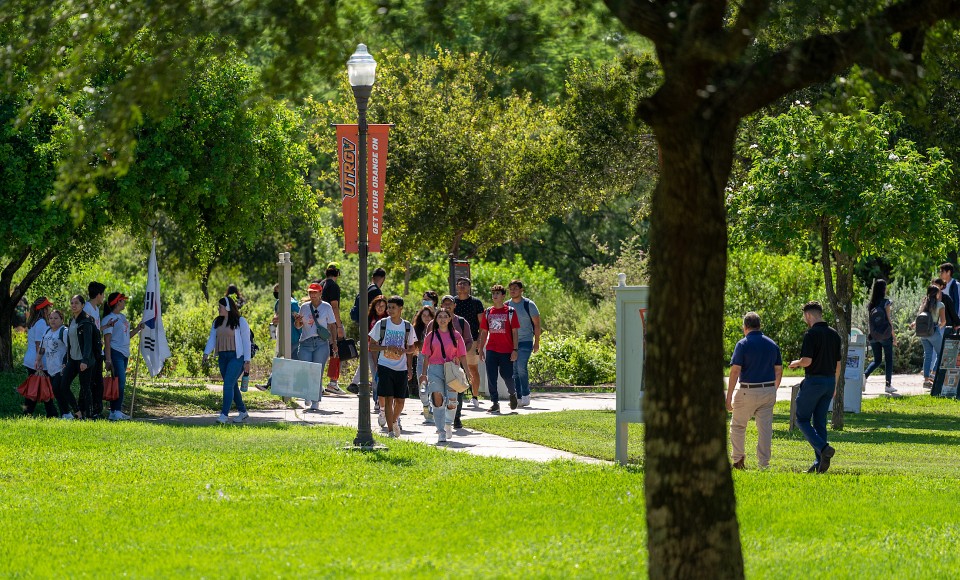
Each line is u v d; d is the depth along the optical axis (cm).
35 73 1938
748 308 7831
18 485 2842
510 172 7319
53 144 4366
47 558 2117
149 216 5125
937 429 4478
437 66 7375
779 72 1538
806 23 1777
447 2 1884
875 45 1507
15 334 7206
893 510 2566
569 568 1984
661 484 1579
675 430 1573
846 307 4494
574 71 6128
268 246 10694
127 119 1905
